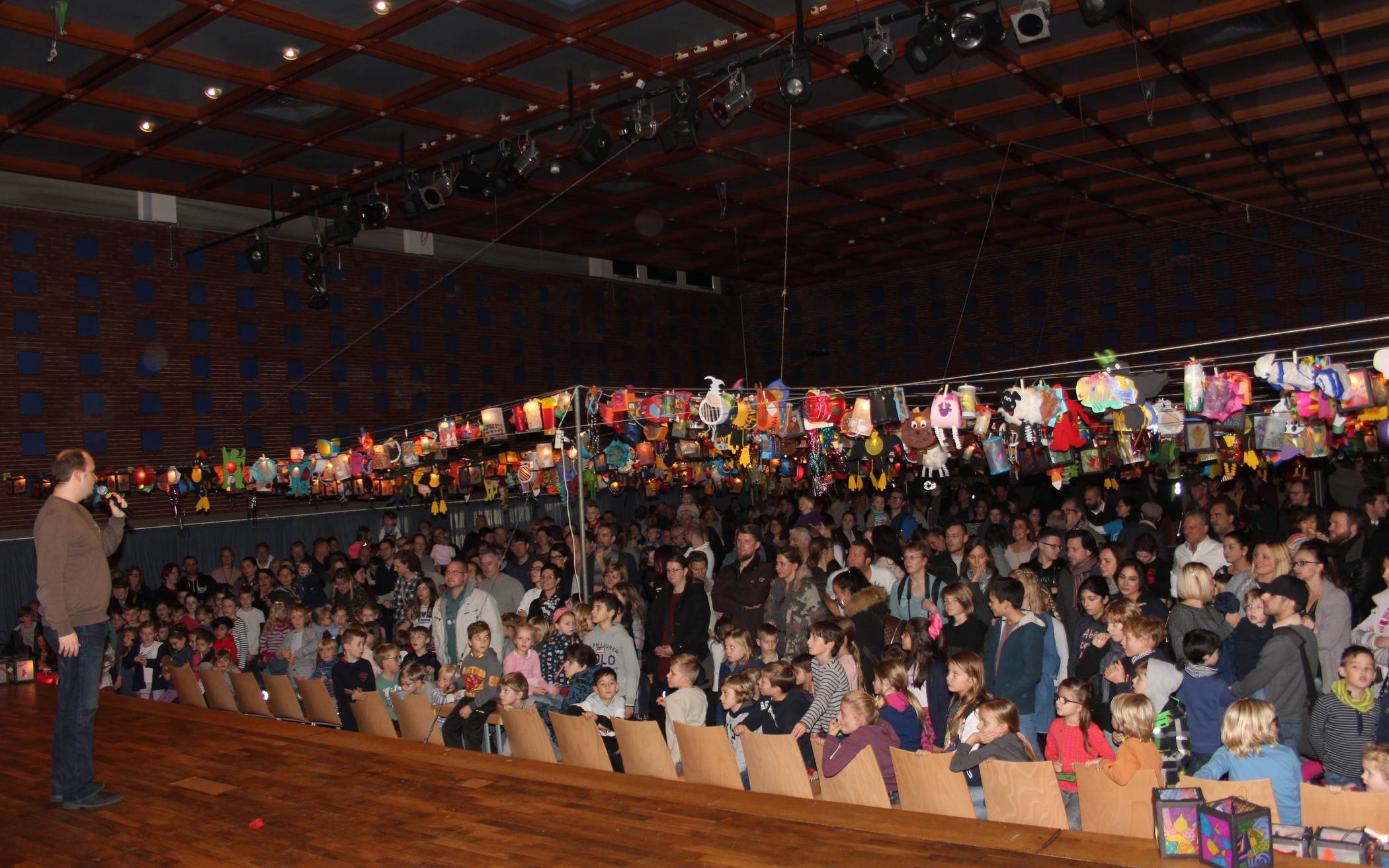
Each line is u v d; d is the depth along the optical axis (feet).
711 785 15.20
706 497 56.65
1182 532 25.30
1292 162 46.73
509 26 27.86
